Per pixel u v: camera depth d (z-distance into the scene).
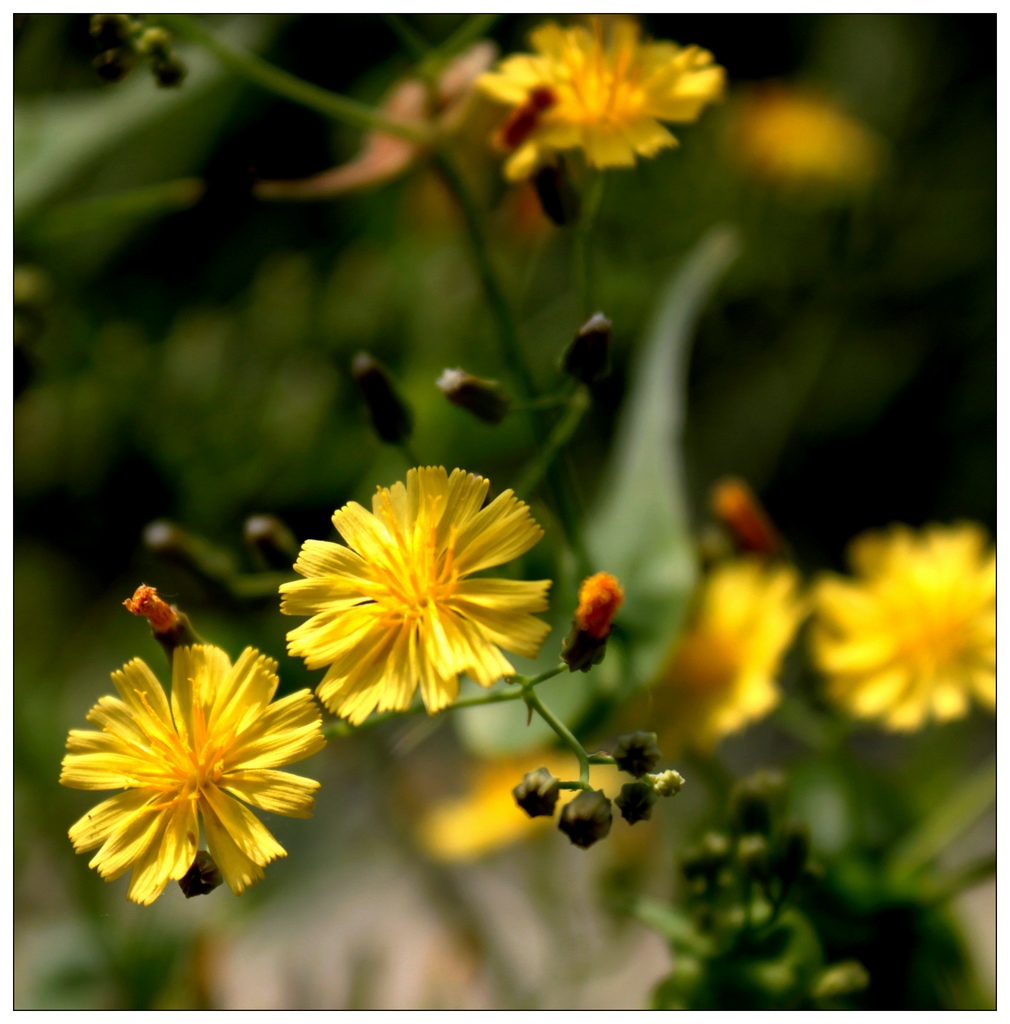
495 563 0.22
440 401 0.29
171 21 0.24
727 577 0.25
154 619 0.22
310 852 0.29
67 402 0.30
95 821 0.22
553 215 0.23
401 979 0.28
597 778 0.27
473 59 0.25
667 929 0.24
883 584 0.25
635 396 0.26
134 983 0.27
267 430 0.30
